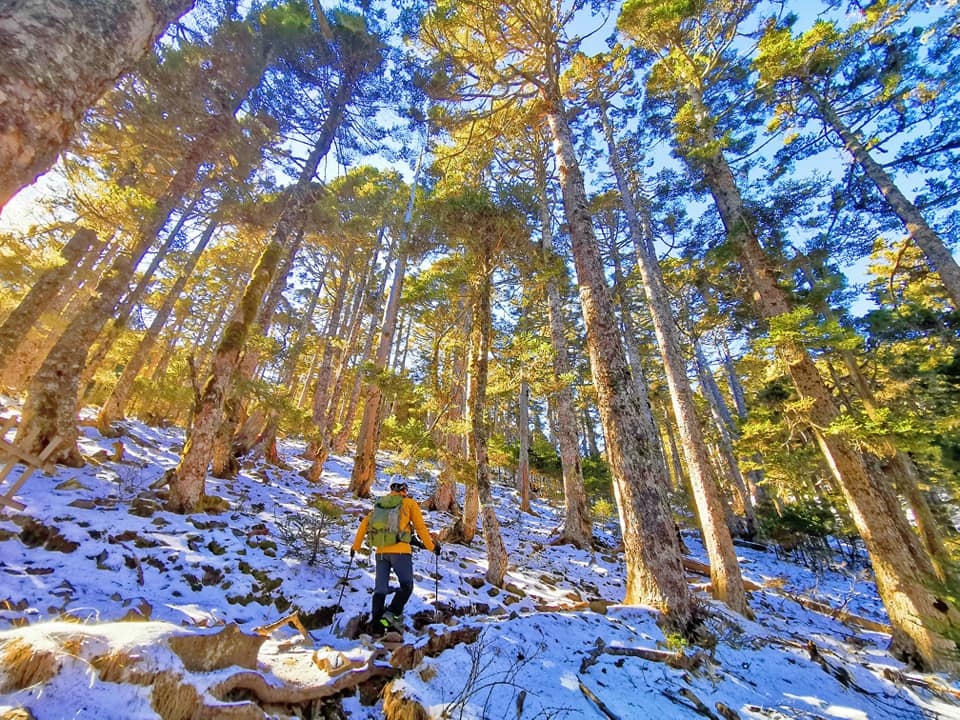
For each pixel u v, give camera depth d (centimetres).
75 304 1461
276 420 1041
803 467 1370
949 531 1246
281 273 1113
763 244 904
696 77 1095
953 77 948
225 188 1188
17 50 159
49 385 668
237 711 227
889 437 611
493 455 921
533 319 1636
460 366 1073
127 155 1002
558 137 862
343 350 1986
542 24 997
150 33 220
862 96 998
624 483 593
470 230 759
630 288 1572
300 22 1027
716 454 2269
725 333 2028
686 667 419
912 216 967
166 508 614
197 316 2353
